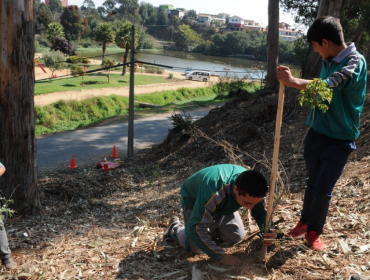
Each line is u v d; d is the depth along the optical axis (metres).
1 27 6.21
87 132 25.05
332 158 2.89
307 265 3.08
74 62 64.00
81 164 17.11
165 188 9.26
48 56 54.19
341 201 4.36
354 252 3.17
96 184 10.53
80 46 119.62
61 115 33.28
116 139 22.94
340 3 17.36
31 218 6.39
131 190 10.08
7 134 6.53
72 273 3.55
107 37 75.56
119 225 5.35
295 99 13.58
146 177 11.55
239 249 3.54
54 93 39.19
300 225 3.45
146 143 21.92
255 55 120.62
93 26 149.75
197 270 3.16
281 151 9.55
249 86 45.41
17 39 6.32
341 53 2.71
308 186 3.33
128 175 11.80
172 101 45.59
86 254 3.99
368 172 5.03
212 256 3.14
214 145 12.77
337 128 2.84
